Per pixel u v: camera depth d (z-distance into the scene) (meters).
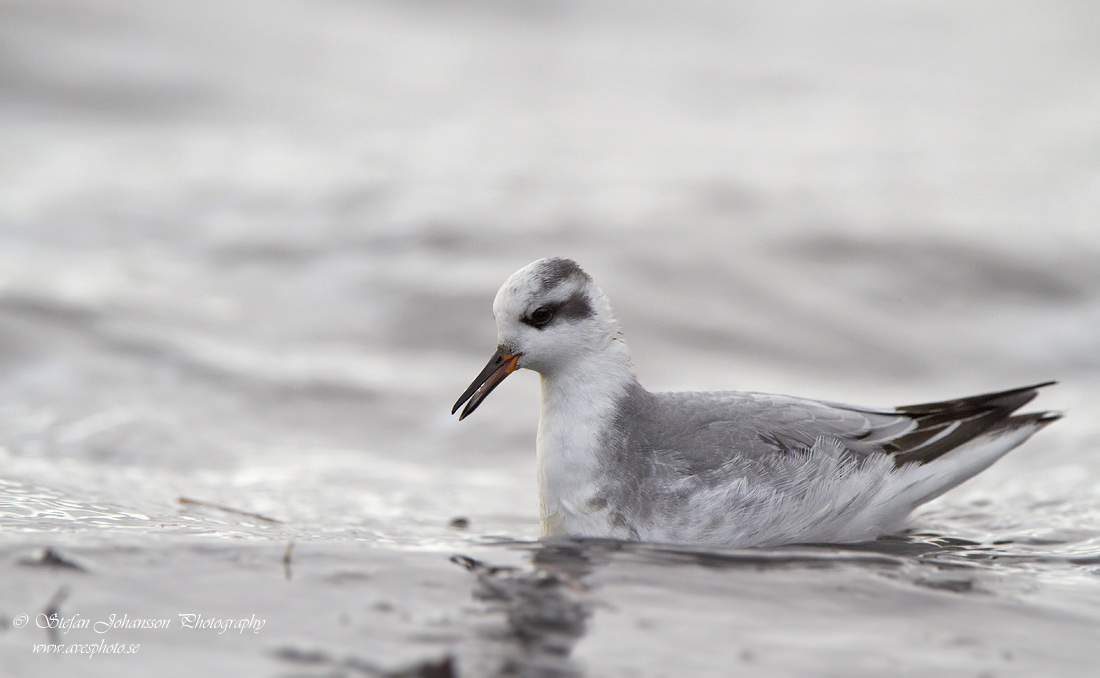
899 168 20.80
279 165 19.42
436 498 9.08
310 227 16.36
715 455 7.43
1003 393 8.11
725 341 13.48
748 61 30.14
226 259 15.31
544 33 31.88
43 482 7.88
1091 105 26.73
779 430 7.61
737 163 20.62
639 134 22.66
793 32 34.16
